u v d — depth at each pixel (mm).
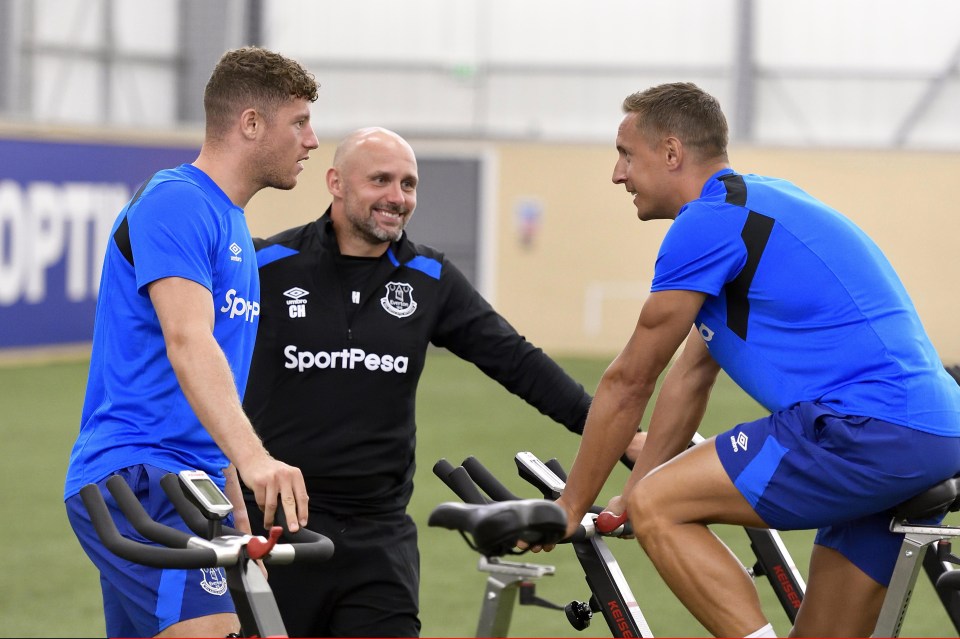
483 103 58750
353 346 11438
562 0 57750
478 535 7129
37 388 35250
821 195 46812
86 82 51938
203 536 7789
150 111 54188
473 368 42500
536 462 9375
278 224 50188
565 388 11938
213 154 9453
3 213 37375
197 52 54375
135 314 9055
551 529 7156
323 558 7660
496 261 49312
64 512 22031
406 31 59062
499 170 49125
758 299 8805
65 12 51000
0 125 37000
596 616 16609
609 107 57531
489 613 8789
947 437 8594
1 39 48031
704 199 8992
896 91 54375
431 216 49719
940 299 45844
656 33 56812
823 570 9727
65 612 16484
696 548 8633
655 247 48125
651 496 8758
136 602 8828
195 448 9242
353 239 11625
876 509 8562
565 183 48656
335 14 59531
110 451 8984
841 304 8680
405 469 11750
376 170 11312
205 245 9039
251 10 57531
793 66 55219
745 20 55406
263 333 11445
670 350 8922
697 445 8906
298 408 11391
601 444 8922
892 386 8547
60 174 39250
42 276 39188
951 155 45625
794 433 8547
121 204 41812
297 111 9500
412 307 11680
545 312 49062
